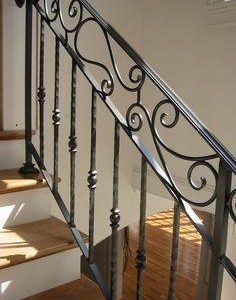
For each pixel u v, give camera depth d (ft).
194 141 7.36
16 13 5.31
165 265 18.60
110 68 7.65
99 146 7.79
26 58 4.99
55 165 4.56
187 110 3.11
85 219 7.72
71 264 4.38
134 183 8.63
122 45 3.54
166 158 8.01
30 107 5.08
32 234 4.39
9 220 4.56
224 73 6.79
